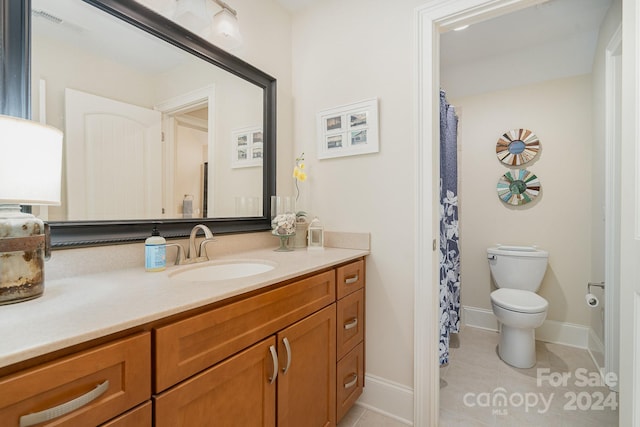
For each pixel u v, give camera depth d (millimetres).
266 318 935
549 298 2424
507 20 2041
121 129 1103
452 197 2096
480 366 2018
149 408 629
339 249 1673
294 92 1940
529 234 2523
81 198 994
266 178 1738
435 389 1477
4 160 636
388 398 1551
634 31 904
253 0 1668
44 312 625
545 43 2295
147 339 628
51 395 498
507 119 2605
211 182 1441
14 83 849
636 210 897
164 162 1244
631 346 901
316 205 1835
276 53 1822
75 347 530
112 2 1055
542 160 2475
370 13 1641
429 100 1457
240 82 1584
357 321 1515
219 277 1259
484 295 2701
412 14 1504
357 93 1680
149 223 1158
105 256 1025
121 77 1103
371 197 1631
